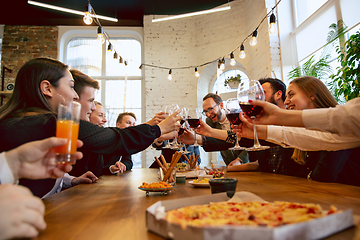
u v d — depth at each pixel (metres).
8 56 5.34
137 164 5.30
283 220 0.39
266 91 1.78
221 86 5.40
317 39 3.27
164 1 5.07
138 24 5.70
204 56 5.34
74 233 0.45
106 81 5.70
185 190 0.92
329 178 1.03
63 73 1.06
